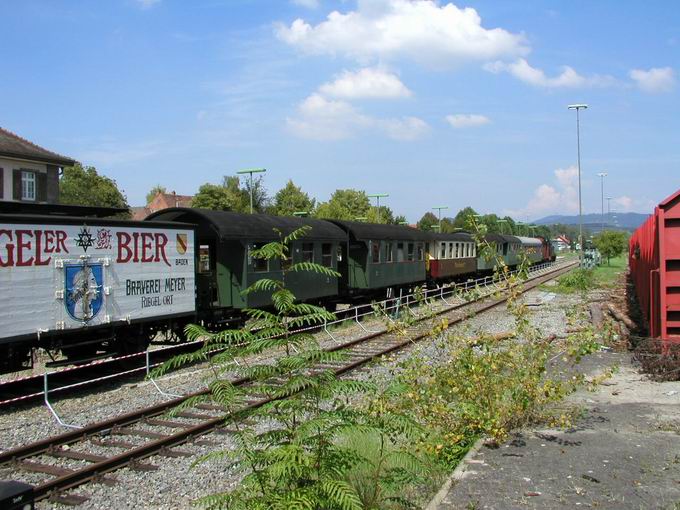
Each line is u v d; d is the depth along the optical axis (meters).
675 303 11.08
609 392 9.65
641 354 11.47
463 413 7.19
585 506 5.28
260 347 4.65
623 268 60.34
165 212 16.28
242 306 16.48
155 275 13.64
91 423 9.27
